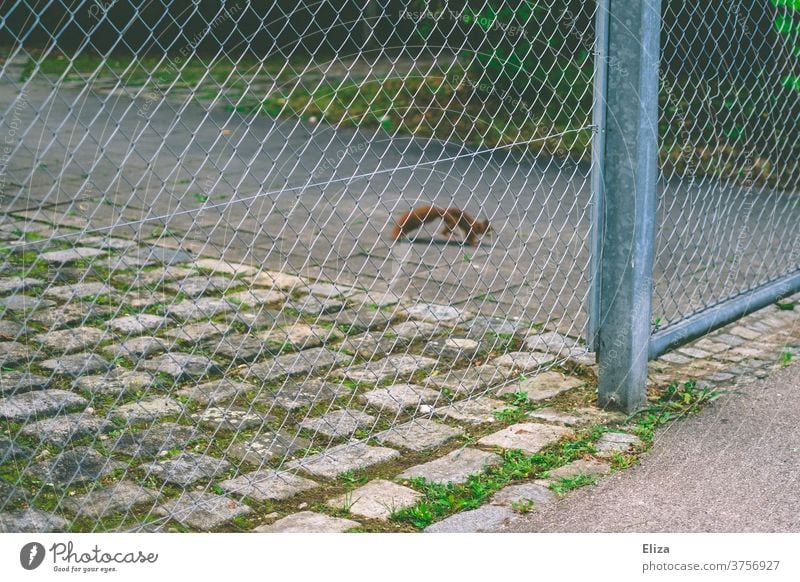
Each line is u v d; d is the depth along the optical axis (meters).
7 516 3.60
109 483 3.74
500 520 3.71
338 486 3.80
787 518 3.73
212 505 3.70
